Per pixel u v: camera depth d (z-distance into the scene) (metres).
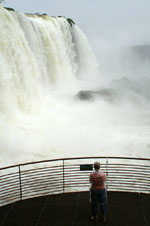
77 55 34.09
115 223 5.12
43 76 25.33
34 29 24.47
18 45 19.62
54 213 5.48
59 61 28.38
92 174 5.09
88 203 5.85
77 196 6.16
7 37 18.56
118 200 5.94
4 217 5.35
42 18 27.66
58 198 6.07
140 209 5.58
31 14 27.02
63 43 29.70
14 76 18.58
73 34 33.00
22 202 5.90
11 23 19.73
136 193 6.25
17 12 22.22
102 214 5.14
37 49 24.31
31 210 5.59
